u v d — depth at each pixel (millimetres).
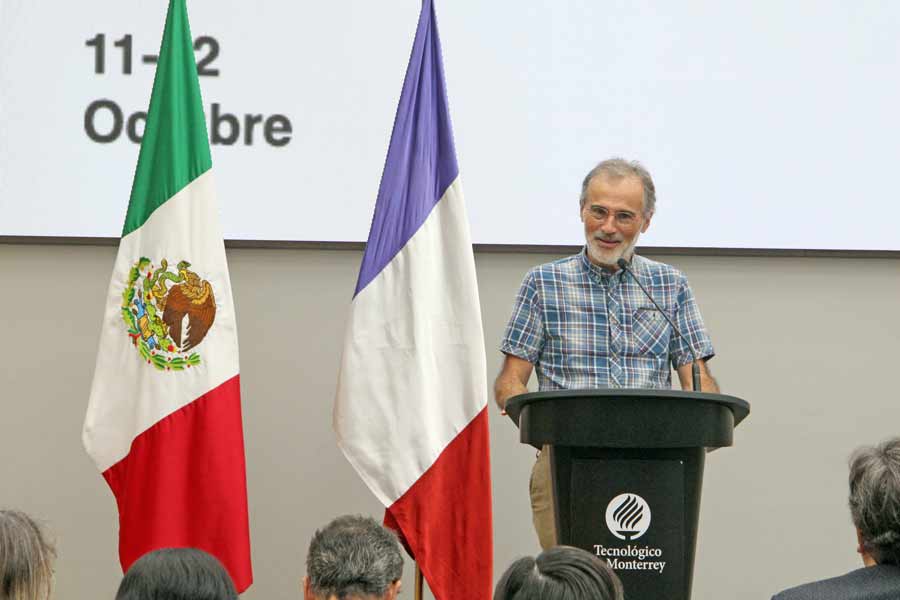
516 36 6965
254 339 6875
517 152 6938
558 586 3104
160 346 5758
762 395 7066
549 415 4422
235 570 5660
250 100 6859
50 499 6730
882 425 7109
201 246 5848
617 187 5844
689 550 4395
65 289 6824
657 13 7035
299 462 6855
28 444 6746
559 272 6020
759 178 7035
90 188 6793
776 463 7039
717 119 7027
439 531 5719
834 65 7082
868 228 7059
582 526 4379
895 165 7082
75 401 6785
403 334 5793
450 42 6938
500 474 6875
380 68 6926
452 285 5898
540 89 6965
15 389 6758
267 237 6848
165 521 5633
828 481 7055
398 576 3963
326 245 6867
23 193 6758
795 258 7109
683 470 4387
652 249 6965
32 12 6793
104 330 5781
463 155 6922
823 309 7121
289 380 6883
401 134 5980
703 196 7008
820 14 7086
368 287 5828
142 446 5691
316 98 6891
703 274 7082
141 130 6832
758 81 7055
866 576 3631
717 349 7059
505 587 3162
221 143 6836
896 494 3588
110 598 6723
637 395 4312
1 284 6789
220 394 5766
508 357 6000
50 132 6777
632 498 4371
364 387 5750
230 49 6867
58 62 6805
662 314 5434
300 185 6871
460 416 5809
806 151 7055
